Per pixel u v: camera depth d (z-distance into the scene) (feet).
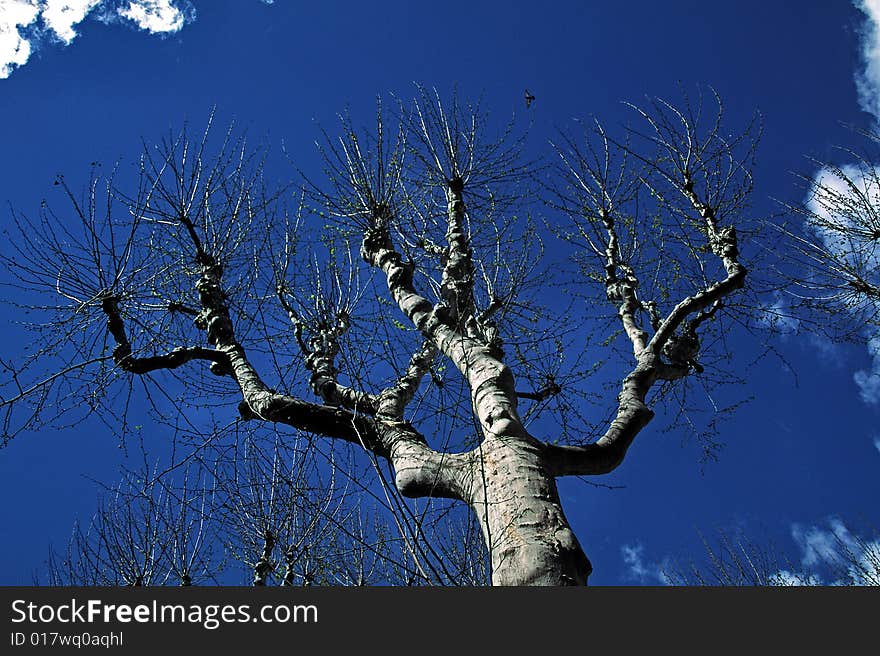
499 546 14.37
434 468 16.85
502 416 17.21
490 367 18.99
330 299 27.09
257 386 22.48
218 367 25.48
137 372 25.52
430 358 23.03
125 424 25.07
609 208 32.55
